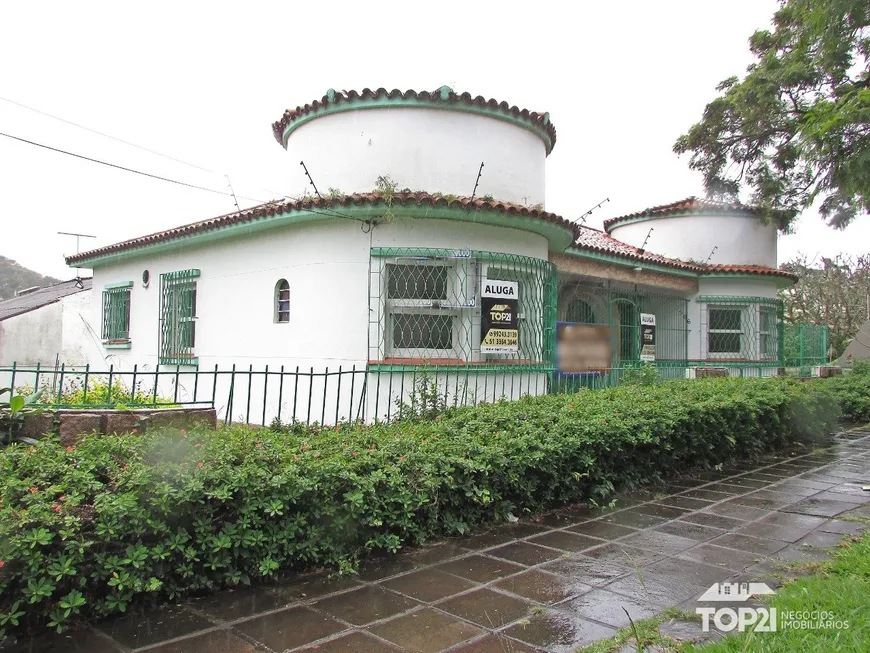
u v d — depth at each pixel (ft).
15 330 59.62
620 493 22.40
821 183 34.30
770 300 51.80
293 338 29.96
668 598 13.15
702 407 26.55
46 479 12.56
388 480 15.80
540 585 13.87
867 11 31.24
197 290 36.04
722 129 47.70
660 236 53.01
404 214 28.14
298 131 33.50
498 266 29.96
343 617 12.15
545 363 31.60
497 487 18.54
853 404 44.04
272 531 13.83
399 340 28.71
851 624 11.00
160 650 10.76
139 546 12.07
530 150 33.55
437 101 30.42
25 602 10.79
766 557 15.81
